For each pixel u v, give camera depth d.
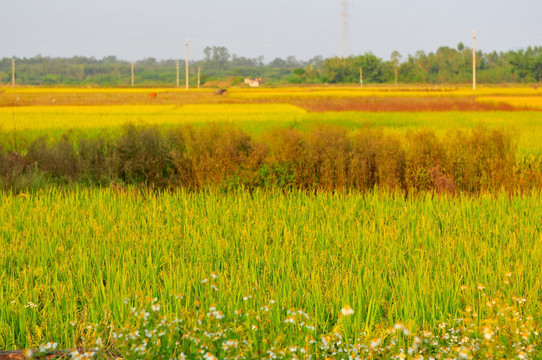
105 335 5.16
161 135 15.34
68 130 24.83
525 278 6.53
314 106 55.50
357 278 6.45
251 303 5.75
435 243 7.90
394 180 13.02
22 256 7.35
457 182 13.06
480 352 4.58
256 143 14.45
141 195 12.28
